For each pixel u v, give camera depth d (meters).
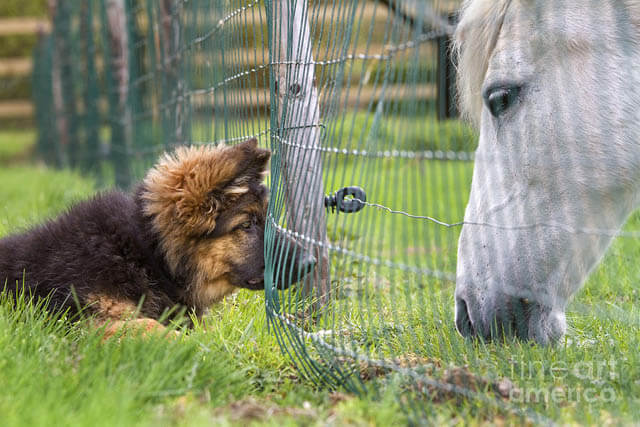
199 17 6.67
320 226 4.74
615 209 3.87
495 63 3.92
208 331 4.28
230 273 4.74
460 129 4.41
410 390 3.38
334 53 3.79
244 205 4.70
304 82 4.54
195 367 3.52
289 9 4.39
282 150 4.60
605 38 3.73
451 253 3.93
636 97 3.73
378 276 4.31
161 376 3.41
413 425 3.06
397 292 5.50
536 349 3.76
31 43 28.75
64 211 5.05
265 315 4.69
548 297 3.82
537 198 3.81
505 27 3.93
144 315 4.54
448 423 3.05
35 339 3.72
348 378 3.64
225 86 5.56
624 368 3.63
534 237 3.79
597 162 3.75
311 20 4.60
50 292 4.41
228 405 3.34
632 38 3.73
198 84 6.81
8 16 29.27
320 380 3.77
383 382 3.52
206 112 6.31
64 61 17.48
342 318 4.54
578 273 3.88
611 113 3.73
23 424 2.81
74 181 13.15
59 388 3.19
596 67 3.74
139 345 3.65
